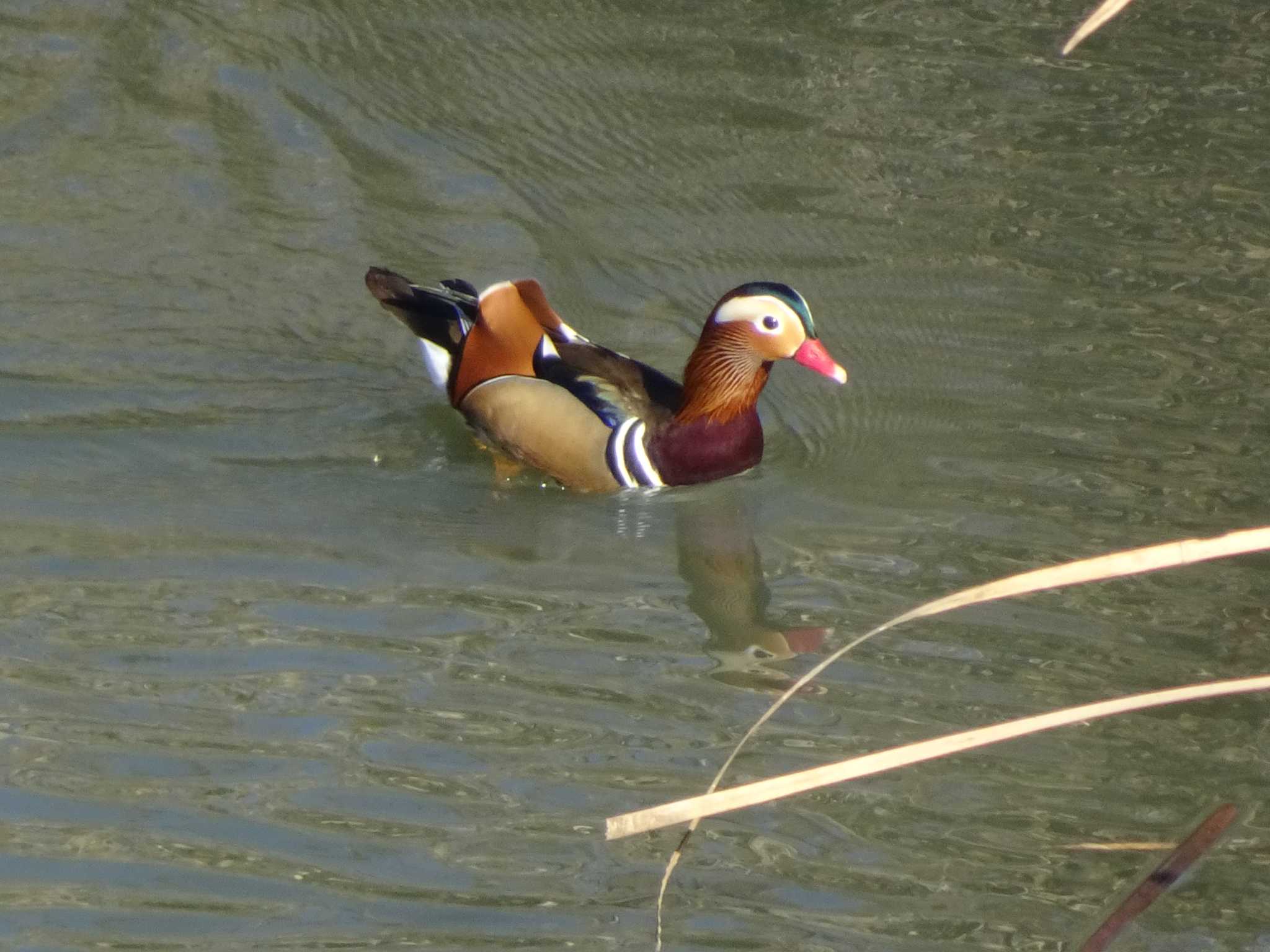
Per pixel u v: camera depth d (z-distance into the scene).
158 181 15.55
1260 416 13.24
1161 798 9.12
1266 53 18.95
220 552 11.32
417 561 11.45
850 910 8.23
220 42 17.41
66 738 9.32
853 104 17.67
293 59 17.27
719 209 15.95
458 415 13.41
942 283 15.10
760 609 10.98
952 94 17.94
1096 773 9.34
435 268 14.84
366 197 15.63
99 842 8.55
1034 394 13.66
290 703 9.72
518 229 15.45
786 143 16.94
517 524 12.13
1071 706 9.84
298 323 14.18
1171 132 17.39
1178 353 14.14
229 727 9.48
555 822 8.80
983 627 10.70
